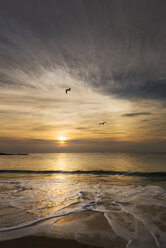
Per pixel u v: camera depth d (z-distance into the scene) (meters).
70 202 6.46
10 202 6.49
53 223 4.54
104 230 4.11
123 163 29.41
